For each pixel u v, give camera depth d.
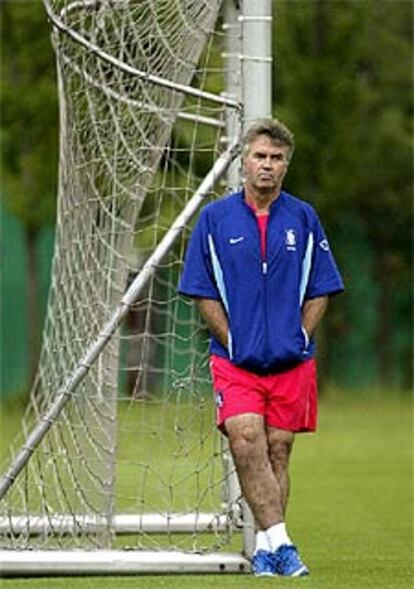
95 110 33.09
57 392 33.03
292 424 28.97
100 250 32.78
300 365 28.88
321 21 88.31
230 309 28.78
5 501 32.75
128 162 32.72
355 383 96.94
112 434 33.12
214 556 29.78
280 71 89.00
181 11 31.83
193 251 28.98
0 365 90.00
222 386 28.83
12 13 80.75
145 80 31.64
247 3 30.33
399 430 72.38
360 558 33.28
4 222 90.69
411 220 98.25
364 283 97.88
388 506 45.25
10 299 90.56
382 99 96.94
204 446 31.67
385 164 96.81
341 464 58.44
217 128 38.47
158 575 29.25
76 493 32.72
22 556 29.25
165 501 38.38
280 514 28.89
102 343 31.69
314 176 90.44
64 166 34.44
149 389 55.75
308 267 29.02
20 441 49.19
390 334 98.44
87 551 30.19
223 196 31.55
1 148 83.44
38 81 81.88
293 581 27.95
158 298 52.03
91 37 32.53
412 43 97.50
